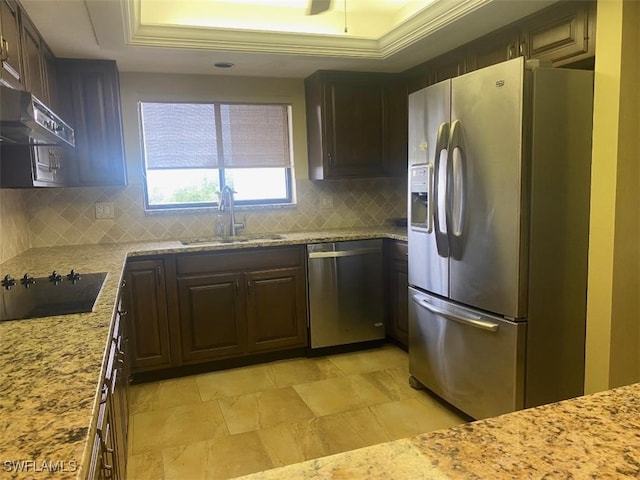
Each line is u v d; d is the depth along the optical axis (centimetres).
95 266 250
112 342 154
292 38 318
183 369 338
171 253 323
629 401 91
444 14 273
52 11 233
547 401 231
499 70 219
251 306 347
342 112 385
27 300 172
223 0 313
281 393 305
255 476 69
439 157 255
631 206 222
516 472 68
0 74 185
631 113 217
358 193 430
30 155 225
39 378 102
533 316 223
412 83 381
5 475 67
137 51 305
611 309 222
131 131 363
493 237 229
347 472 70
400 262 359
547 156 217
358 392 303
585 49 232
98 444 106
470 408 253
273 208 405
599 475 67
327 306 364
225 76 383
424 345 289
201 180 391
